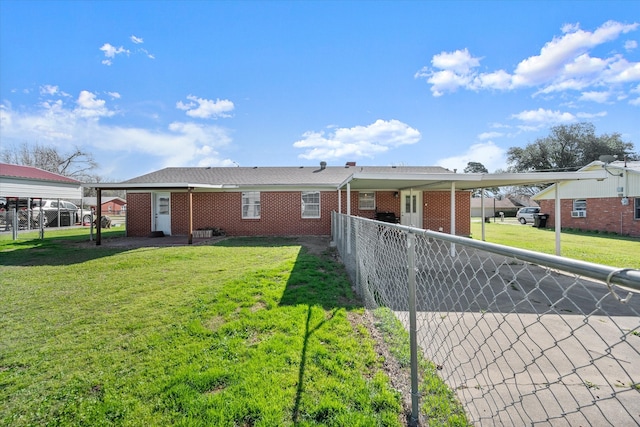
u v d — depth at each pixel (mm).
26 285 5559
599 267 866
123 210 42688
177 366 2756
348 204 9641
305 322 3633
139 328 3631
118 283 5652
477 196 45844
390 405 2174
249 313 3980
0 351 3113
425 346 2992
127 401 2297
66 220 19875
